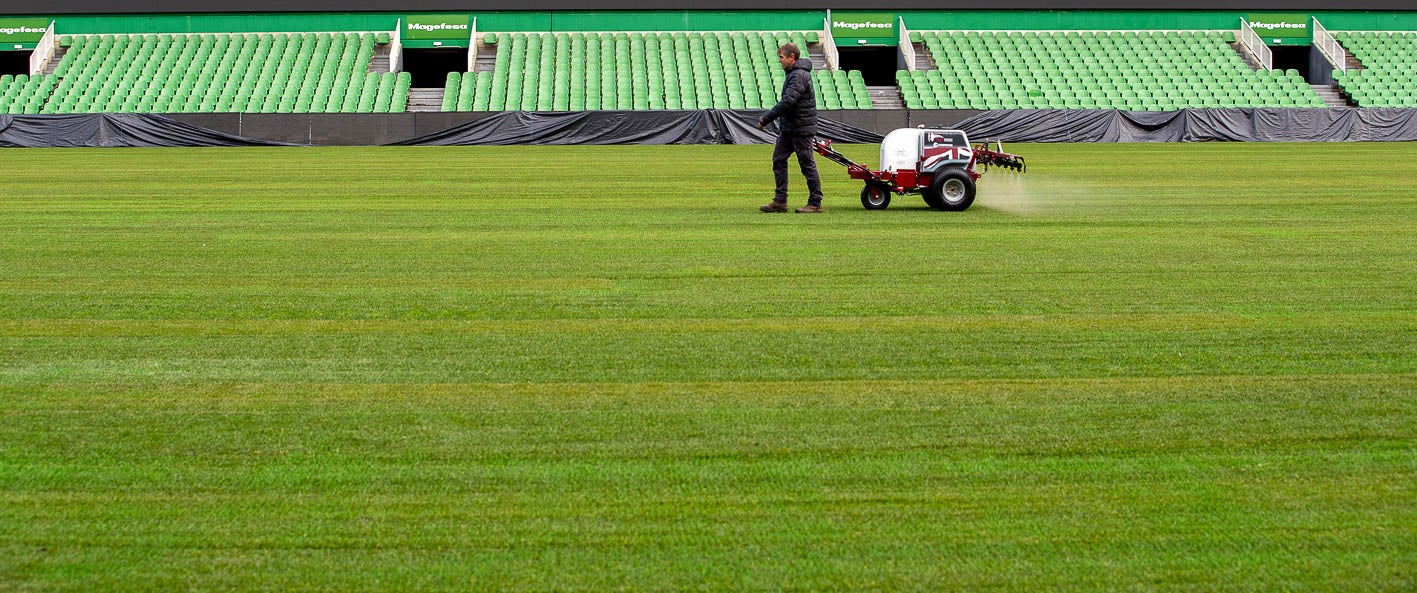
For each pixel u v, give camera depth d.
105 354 4.65
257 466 3.36
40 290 6.01
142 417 3.81
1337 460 3.38
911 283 6.13
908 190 9.85
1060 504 3.08
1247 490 3.16
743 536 2.89
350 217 9.38
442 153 20.78
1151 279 6.25
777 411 3.86
